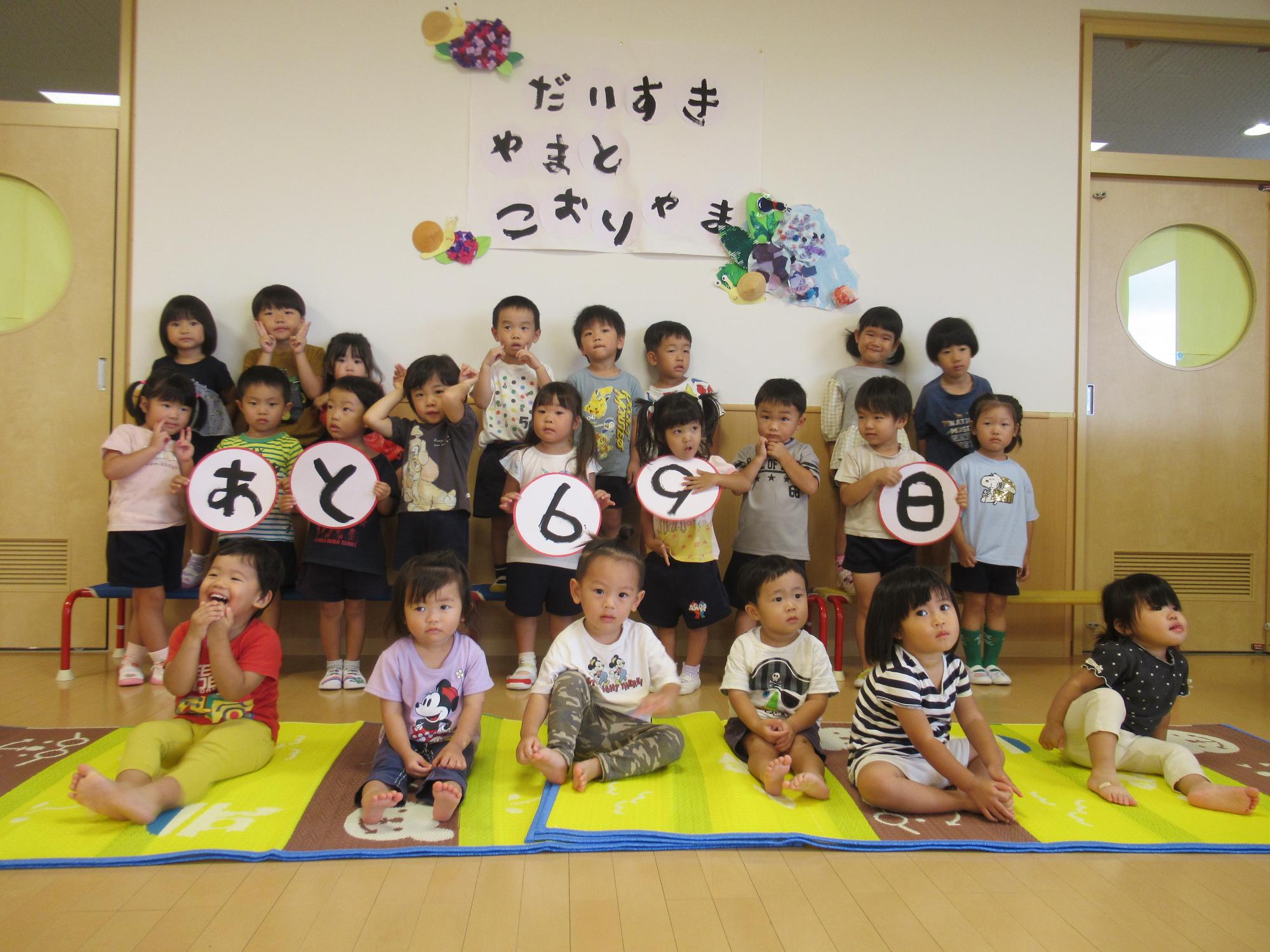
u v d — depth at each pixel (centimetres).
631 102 279
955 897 115
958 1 290
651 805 144
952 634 146
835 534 283
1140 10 294
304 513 231
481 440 264
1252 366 304
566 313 279
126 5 268
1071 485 293
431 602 152
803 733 165
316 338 273
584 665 165
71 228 270
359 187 274
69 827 131
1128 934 106
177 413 238
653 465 239
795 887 118
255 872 119
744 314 283
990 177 291
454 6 275
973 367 291
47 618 271
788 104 285
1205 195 302
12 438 270
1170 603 165
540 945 101
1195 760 155
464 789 141
